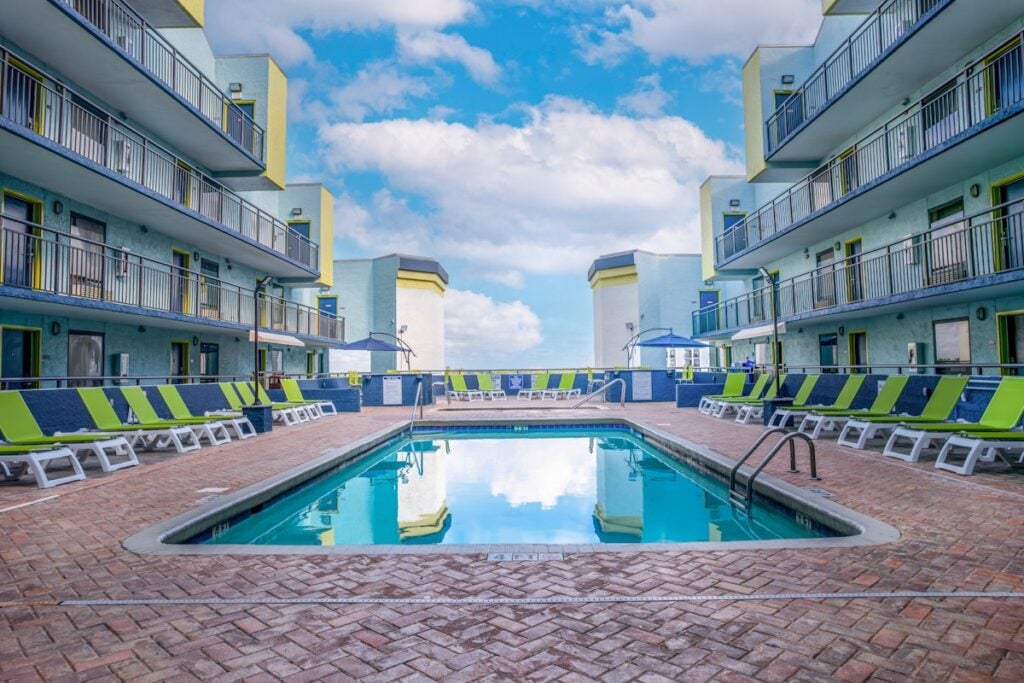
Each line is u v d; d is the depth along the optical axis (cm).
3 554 430
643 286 3388
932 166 1191
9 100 1135
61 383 1311
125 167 1405
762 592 346
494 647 281
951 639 283
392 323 3434
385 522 693
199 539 547
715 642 284
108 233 1489
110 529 498
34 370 1248
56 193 1308
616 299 3506
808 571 381
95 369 1426
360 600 340
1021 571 374
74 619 316
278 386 1862
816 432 1030
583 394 2644
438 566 400
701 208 2864
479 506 769
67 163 1127
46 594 352
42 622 312
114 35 1395
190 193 1780
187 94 1766
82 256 1391
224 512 590
